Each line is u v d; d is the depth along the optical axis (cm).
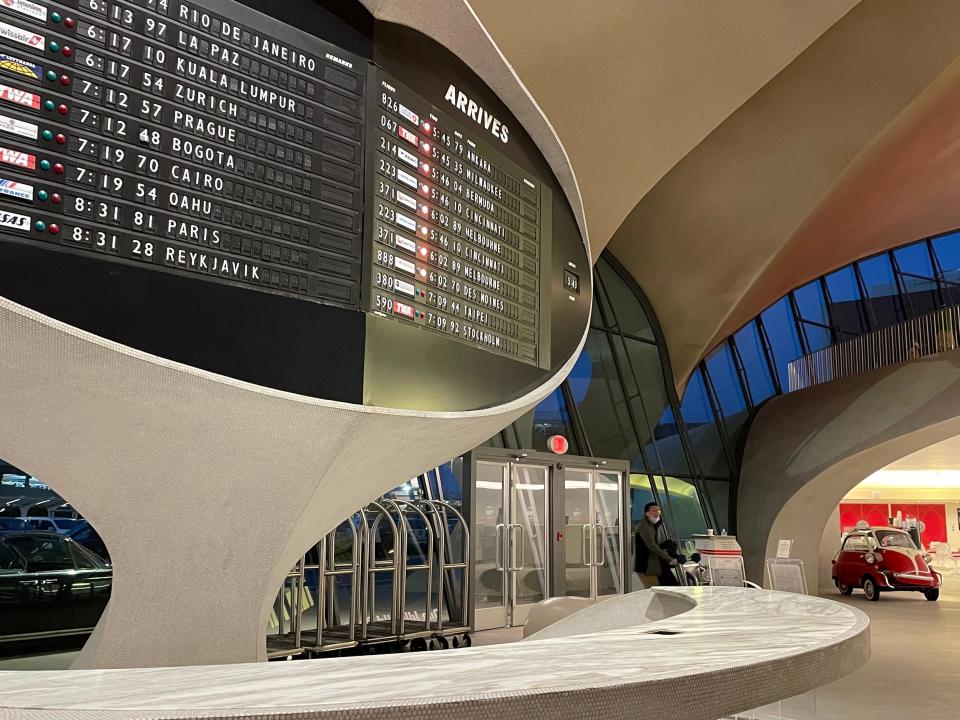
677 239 1541
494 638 1014
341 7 315
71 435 251
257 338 266
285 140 286
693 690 153
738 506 1811
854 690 726
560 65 871
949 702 677
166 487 276
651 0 818
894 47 1080
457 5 338
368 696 129
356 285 298
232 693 133
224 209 266
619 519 1375
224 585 304
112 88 247
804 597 380
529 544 1195
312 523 324
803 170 1296
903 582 1706
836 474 1636
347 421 280
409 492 1054
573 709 135
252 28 284
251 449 276
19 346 218
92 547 788
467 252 356
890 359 1656
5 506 737
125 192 245
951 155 1450
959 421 1416
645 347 1742
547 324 405
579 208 438
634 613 447
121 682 148
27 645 729
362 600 895
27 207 226
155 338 243
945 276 1972
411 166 332
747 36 888
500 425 361
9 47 230
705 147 1283
